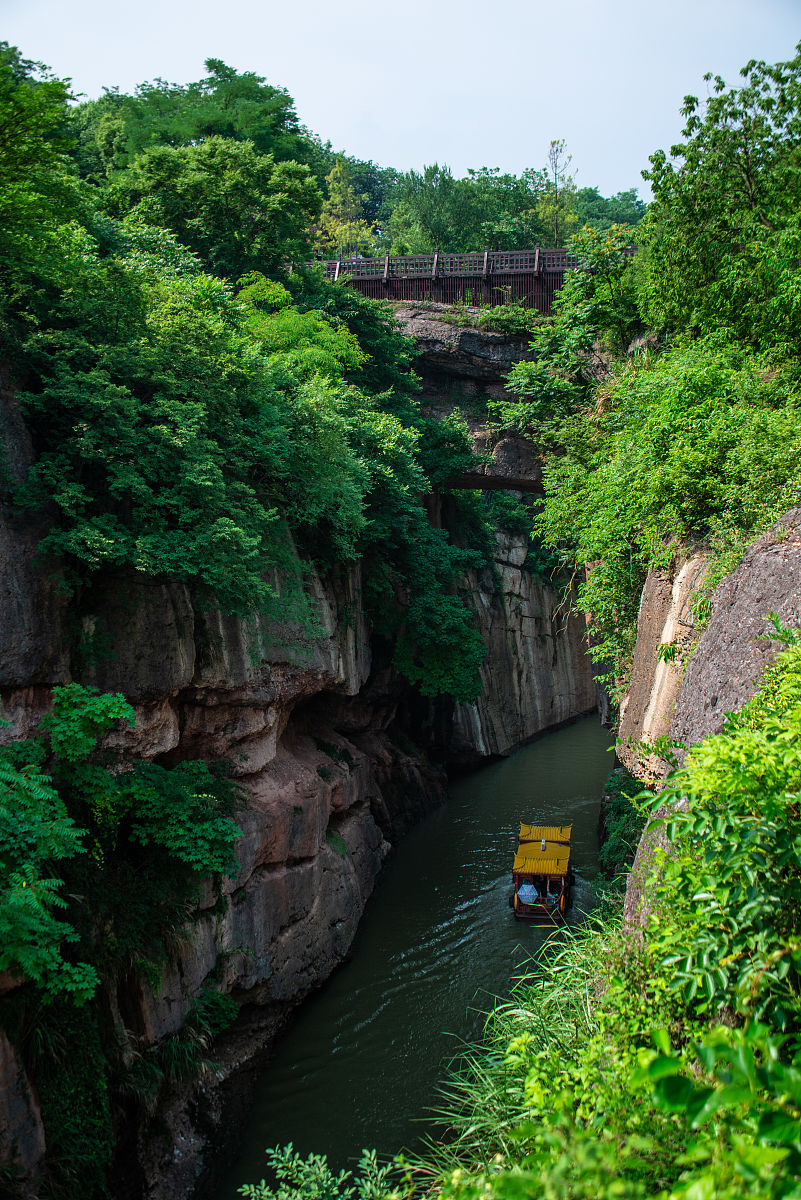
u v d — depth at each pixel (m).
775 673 7.20
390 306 36.22
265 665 16.98
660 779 10.55
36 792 10.34
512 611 42.44
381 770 27.78
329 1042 16.19
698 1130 4.51
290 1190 8.25
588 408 26.22
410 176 54.22
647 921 7.65
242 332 21.19
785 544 8.98
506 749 39.41
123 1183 11.42
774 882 5.58
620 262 25.14
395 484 25.12
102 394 13.40
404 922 21.33
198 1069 13.17
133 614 13.86
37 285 14.34
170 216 28.97
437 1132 13.67
